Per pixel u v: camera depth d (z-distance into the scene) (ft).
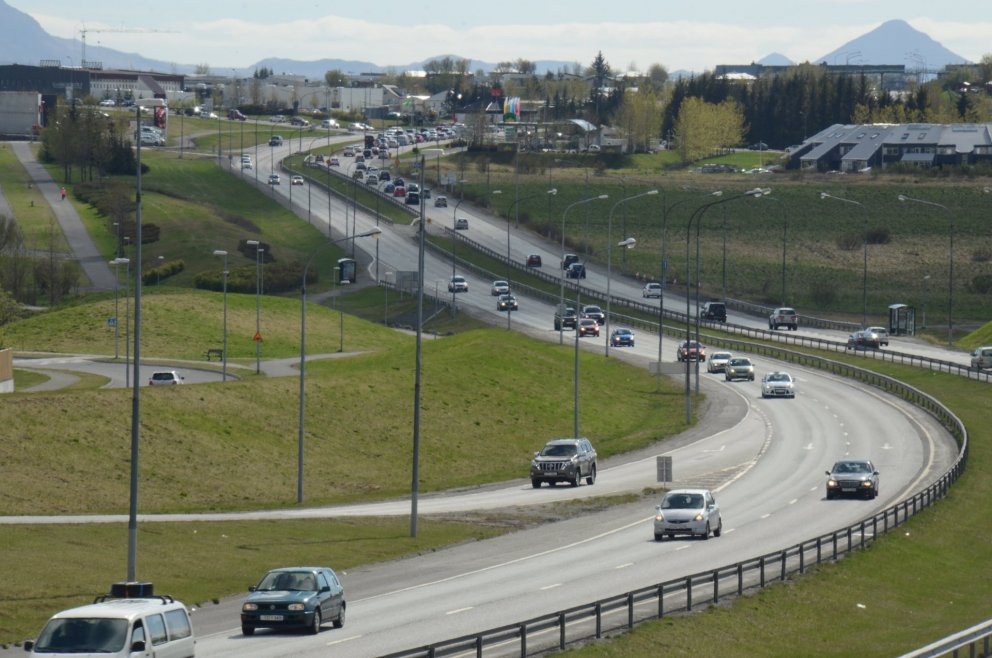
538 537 395.14
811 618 309.83
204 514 423.23
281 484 513.86
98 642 187.93
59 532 351.87
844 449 572.10
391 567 344.49
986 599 363.15
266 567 334.24
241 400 587.68
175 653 197.77
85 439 497.87
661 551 365.81
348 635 254.06
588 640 252.83
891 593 350.23
